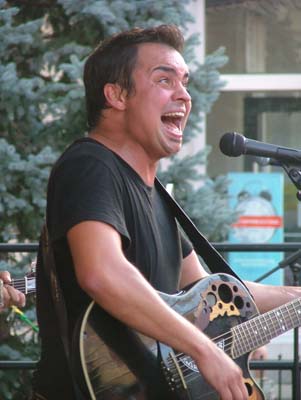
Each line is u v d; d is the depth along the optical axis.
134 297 8.12
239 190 24.36
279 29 25.09
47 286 9.00
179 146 9.12
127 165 8.98
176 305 9.12
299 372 13.77
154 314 8.16
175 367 8.87
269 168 24.31
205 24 24.92
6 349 17.30
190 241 10.07
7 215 17.98
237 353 9.41
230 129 24.98
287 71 25.14
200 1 24.02
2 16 18.08
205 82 18.75
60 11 18.95
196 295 9.28
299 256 13.75
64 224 8.41
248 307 9.55
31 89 17.83
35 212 18.03
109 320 8.65
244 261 23.03
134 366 8.69
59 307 8.77
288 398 20.64
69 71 17.86
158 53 9.04
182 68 9.12
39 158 17.64
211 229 18.66
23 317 15.91
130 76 9.00
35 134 18.45
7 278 12.07
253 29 25.08
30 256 17.59
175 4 18.80
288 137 25.20
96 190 8.50
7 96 17.86
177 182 18.75
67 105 18.06
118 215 8.52
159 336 8.20
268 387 19.23
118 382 8.62
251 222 24.25
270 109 25.19
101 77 9.08
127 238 8.52
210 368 8.20
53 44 18.80
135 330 8.73
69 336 8.75
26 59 18.78
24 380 17.59
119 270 8.16
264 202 24.27
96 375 8.54
